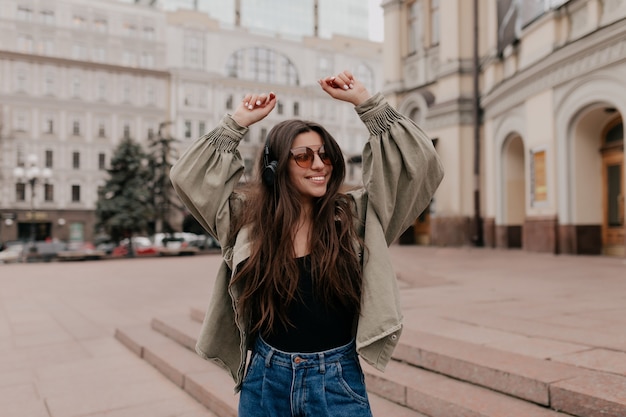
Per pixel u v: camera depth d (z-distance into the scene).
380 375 3.45
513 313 5.10
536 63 13.38
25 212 45.16
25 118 45.31
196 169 1.76
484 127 18.20
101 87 47.69
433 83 20.53
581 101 12.09
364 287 1.67
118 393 4.00
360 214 1.81
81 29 47.22
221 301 1.80
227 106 52.69
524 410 2.72
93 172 47.47
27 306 8.61
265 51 55.25
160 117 49.59
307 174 1.72
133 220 32.44
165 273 14.22
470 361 3.24
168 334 5.54
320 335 1.64
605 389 2.61
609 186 12.76
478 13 18.39
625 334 4.00
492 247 17.41
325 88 1.75
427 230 21.00
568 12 12.38
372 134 1.74
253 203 1.76
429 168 1.77
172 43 50.41
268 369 1.66
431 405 3.01
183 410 3.63
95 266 18.58
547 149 13.41
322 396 1.59
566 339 3.85
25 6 45.59
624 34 10.45
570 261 11.35
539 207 13.88
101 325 6.77
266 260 1.68
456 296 6.45
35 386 4.19
